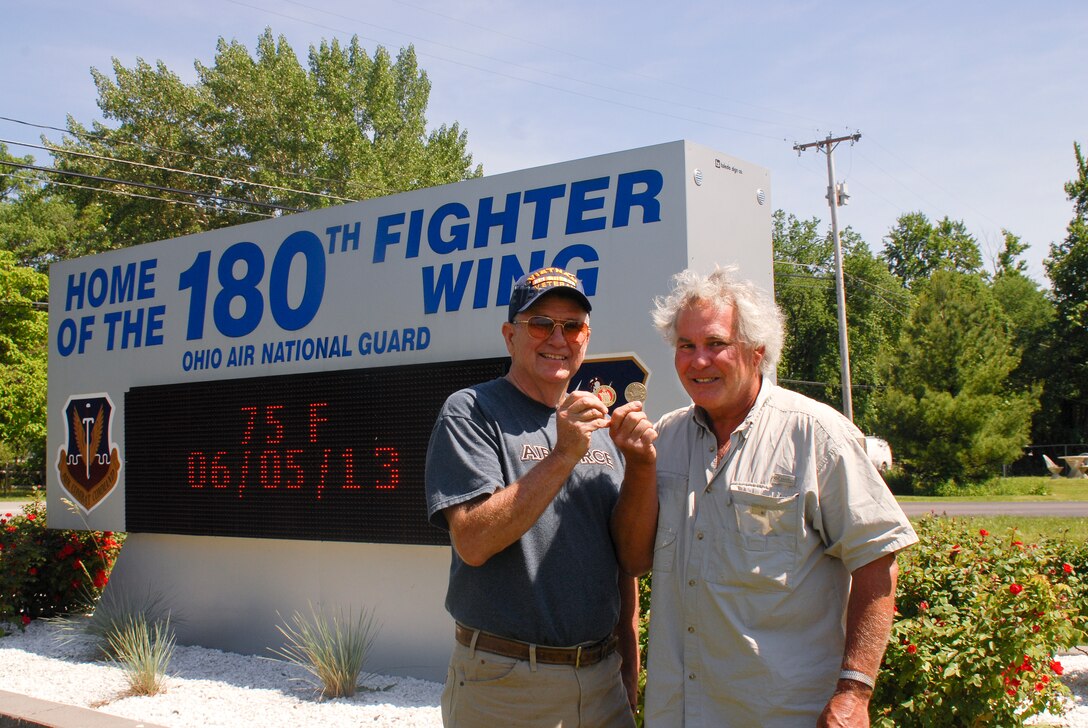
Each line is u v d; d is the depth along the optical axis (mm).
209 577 7723
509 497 2566
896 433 34688
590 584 2854
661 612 2752
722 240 5738
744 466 2629
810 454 2562
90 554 9227
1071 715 5207
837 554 2570
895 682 3953
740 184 5941
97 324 8719
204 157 31047
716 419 2770
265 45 33906
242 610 7484
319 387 6828
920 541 4812
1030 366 45812
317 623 6578
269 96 31719
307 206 30922
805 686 2494
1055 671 4617
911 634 3947
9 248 40094
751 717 2520
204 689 6367
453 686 2891
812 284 46531
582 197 5914
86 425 8695
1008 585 4309
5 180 42406
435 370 6223
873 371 46219
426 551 6562
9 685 6574
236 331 7656
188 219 31891
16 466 40156
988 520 16875
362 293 6934
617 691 2979
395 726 5445
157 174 31672
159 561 8094
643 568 2971
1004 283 55375
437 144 40156
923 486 33719
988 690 3938
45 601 9008
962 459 33250
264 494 7055
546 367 2924
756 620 2551
